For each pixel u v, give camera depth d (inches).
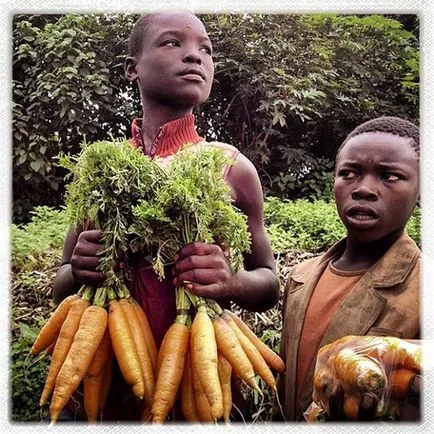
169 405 59.6
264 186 233.0
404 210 60.6
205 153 65.8
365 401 53.1
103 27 234.7
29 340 109.7
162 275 59.8
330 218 162.4
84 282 62.9
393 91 254.4
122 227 60.7
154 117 74.0
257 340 69.2
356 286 61.5
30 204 220.4
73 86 215.0
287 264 136.3
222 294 62.3
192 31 71.9
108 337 63.8
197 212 61.5
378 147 60.4
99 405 64.1
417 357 52.9
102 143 63.4
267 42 230.4
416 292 58.3
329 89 234.1
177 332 61.9
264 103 219.6
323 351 58.4
